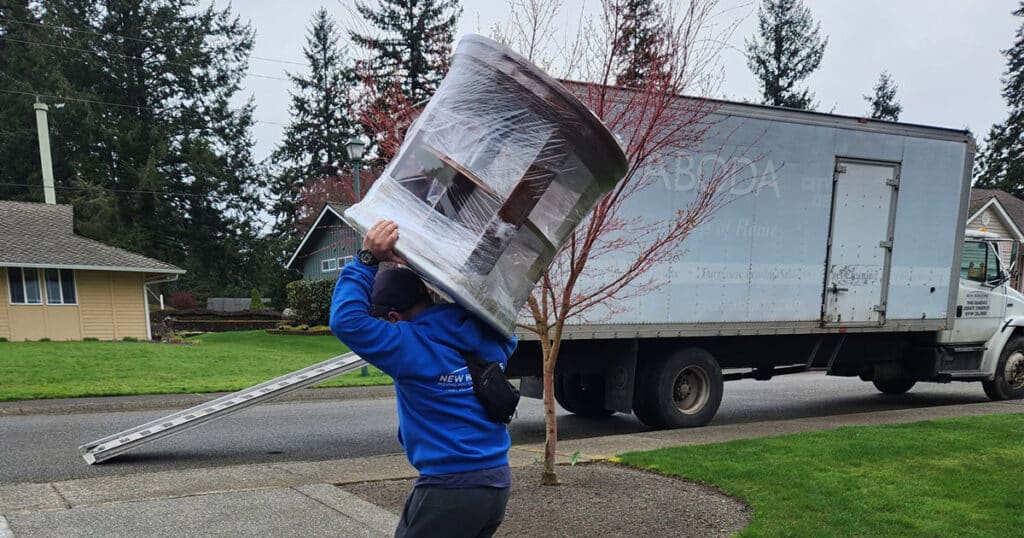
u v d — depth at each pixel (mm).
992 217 27672
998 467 5652
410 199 2090
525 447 6961
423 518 2051
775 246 8531
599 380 9039
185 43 38844
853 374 10969
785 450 6328
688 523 4414
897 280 9398
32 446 7156
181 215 38219
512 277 2121
